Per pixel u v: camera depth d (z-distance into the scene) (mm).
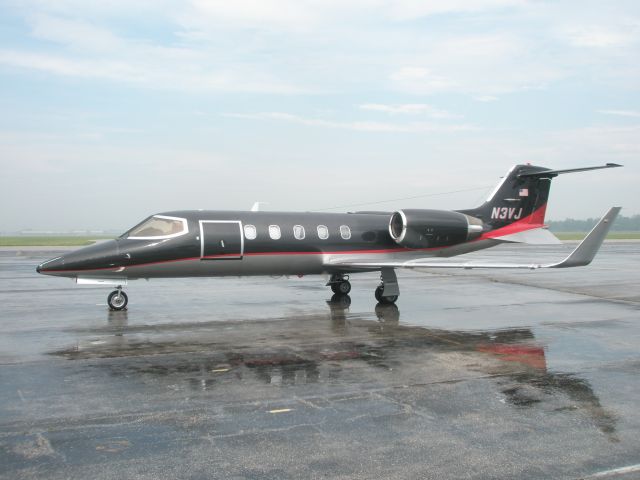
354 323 13875
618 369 9414
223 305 16891
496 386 8367
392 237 18266
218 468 5531
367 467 5570
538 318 14680
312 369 9336
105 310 15742
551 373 9141
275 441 6199
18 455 5816
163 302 17516
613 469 5539
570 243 69375
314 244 17266
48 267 14273
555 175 20688
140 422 6777
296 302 17641
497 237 20344
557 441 6238
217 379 8695
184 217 15805
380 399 7711
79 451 5918
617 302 17797
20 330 12711
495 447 6062
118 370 9211
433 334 12477
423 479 5320
